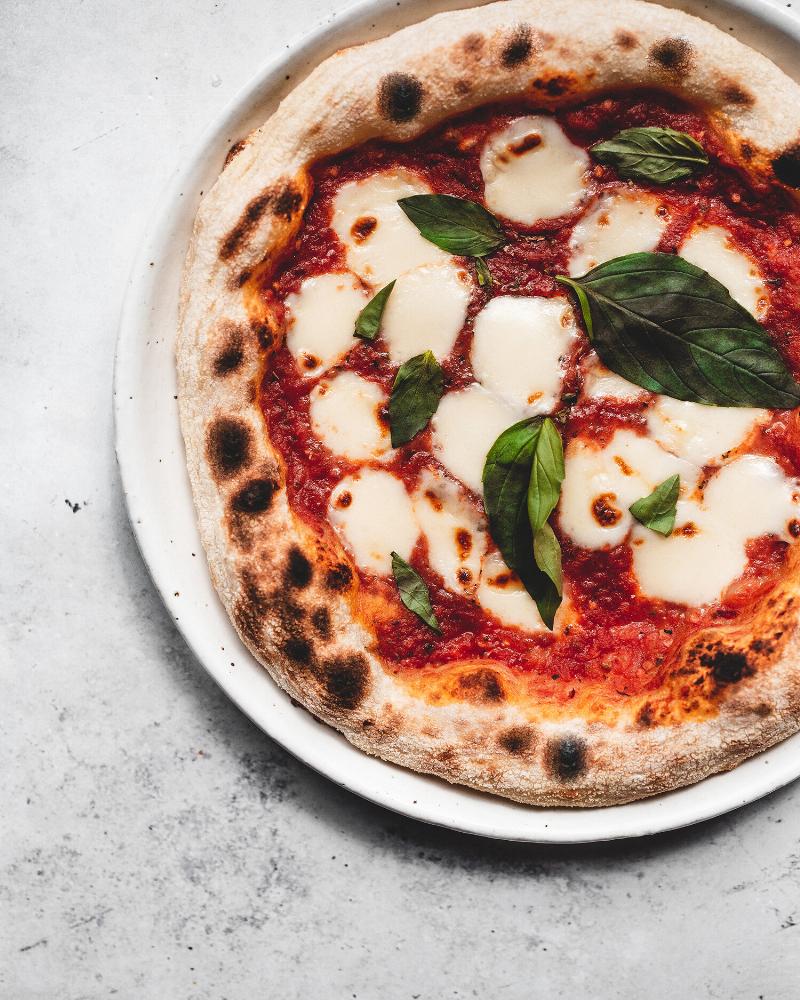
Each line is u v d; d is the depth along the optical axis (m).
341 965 0.57
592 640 0.53
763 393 0.51
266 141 0.53
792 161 0.52
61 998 0.57
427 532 0.53
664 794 0.53
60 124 0.57
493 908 0.56
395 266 0.53
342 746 0.54
